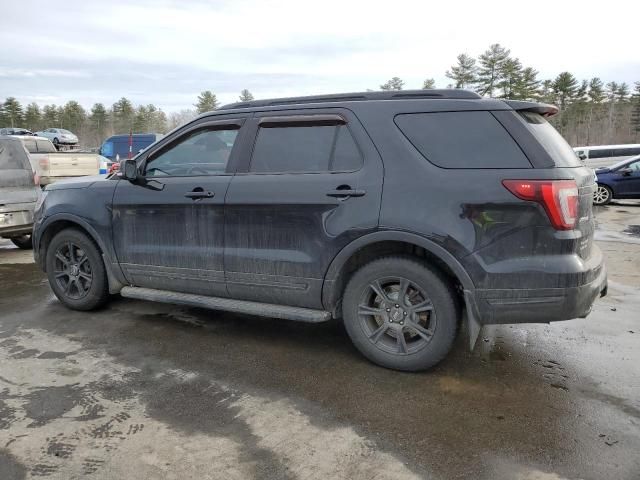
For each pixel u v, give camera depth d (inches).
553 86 2869.1
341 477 93.2
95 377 133.8
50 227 189.9
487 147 124.6
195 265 158.2
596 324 175.2
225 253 152.1
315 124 143.5
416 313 134.0
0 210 272.2
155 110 3412.9
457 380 132.2
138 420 112.3
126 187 171.2
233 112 157.5
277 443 103.8
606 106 3149.6
